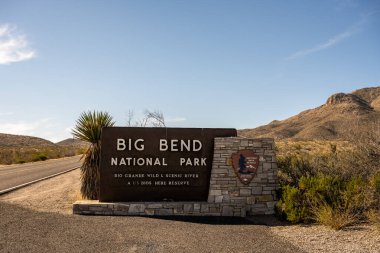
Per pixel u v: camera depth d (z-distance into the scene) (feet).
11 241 26.04
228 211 39.04
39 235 27.99
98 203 38.22
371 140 44.65
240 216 38.96
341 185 39.04
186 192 41.01
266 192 40.55
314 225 33.94
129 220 35.14
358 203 35.63
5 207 37.45
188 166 41.27
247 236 30.09
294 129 540.11
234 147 40.65
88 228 31.04
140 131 41.09
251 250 26.09
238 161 40.47
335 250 26.00
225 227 33.50
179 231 31.32
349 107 509.76
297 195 37.40
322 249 26.30
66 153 182.09
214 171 40.16
